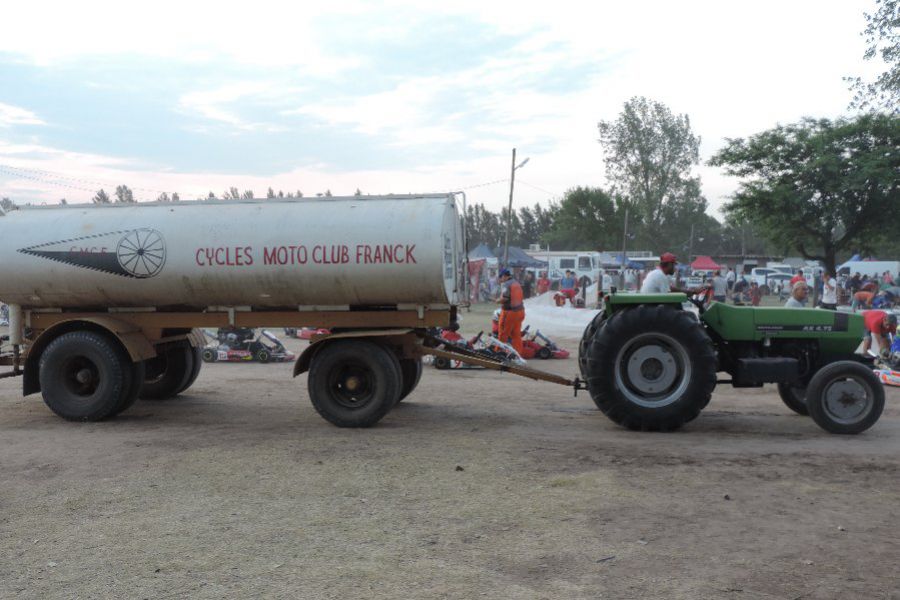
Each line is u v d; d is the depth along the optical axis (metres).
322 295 8.32
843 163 27.28
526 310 23.03
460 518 5.16
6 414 9.20
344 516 5.22
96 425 8.48
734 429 8.21
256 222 8.30
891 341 12.67
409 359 9.48
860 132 27.38
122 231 8.47
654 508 5.35
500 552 4.54
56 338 8.93
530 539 4.75
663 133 65.25
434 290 8.12
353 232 8.09
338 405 8.30
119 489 5.89
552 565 4.34
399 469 6.44
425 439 7.66
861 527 4.96
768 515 5.19
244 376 12.58
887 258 62.03
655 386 8.04
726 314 8.34
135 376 8.86
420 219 8.07
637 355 8.06
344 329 8.62
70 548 4.65
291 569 4.30
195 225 8.39
